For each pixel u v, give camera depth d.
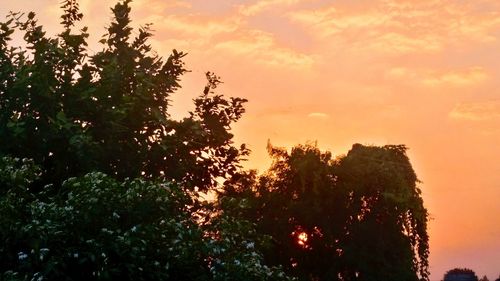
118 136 18.75
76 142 16.17
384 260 37.88
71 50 18.42
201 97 21.22
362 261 37.66
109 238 11.70
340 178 39.81
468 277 41.94
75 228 11.88
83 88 17.64
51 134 16.55
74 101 17.58
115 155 18.47
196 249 12.62
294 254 38.88
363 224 38.28
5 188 12.56
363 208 39.59
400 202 38.91
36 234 11.32
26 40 18.08
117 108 18.17
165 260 12.27
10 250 11.53
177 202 13.45
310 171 39.56
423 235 40.00
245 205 15.00
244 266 13.00
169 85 20.12
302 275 38.31
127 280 11.83
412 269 38.53
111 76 18.55
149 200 12.75
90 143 16.62
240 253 13.44
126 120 18.91
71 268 11.69
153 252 12.23
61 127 16.27
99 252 11.51
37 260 11.17
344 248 37.75
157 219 12.66
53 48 17.89
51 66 17.81
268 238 14.93
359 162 39.97
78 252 11.52
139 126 19.08
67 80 17.70
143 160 18.78
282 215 39.56
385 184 39.38
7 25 17.92
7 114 16.86
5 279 10.72
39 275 11.03
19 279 10.82
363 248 37.94
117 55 20.12
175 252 12.34
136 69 19.62
